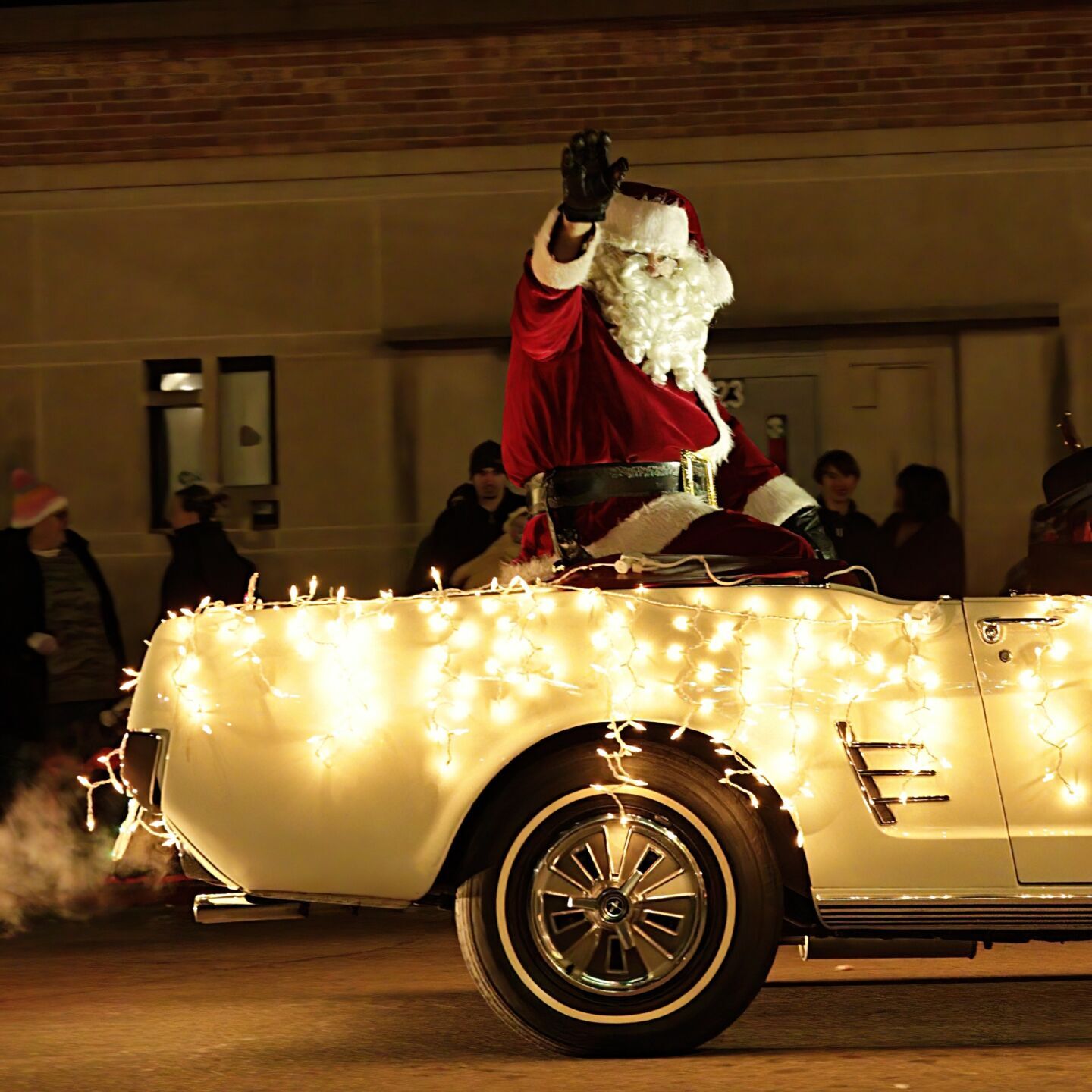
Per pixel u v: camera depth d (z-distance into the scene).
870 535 26.31
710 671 12.43
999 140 31.78
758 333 32.03
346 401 32.62
